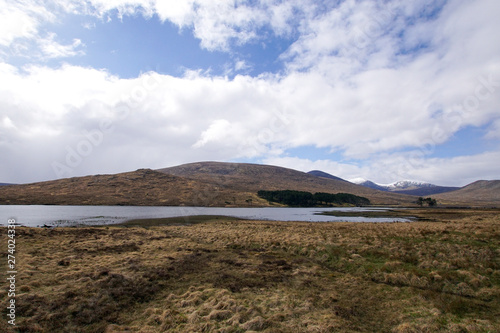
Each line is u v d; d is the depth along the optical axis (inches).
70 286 586.6
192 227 1801.2
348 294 574.2
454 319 452.1
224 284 639.1
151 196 5984.3
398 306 510.6
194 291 593.9
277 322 446.3
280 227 1608.0
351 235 1148.5
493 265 653.3
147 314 487.2
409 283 625.3
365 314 482.9
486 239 880.9
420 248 842.8
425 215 3211.1
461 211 3703.3
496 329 409.4
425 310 488.1
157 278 673.6
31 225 1971.0
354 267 760.3
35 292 538.6
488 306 496.1
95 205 4972.9
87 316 470.3
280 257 906.7
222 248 1060.5
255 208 5487.2
